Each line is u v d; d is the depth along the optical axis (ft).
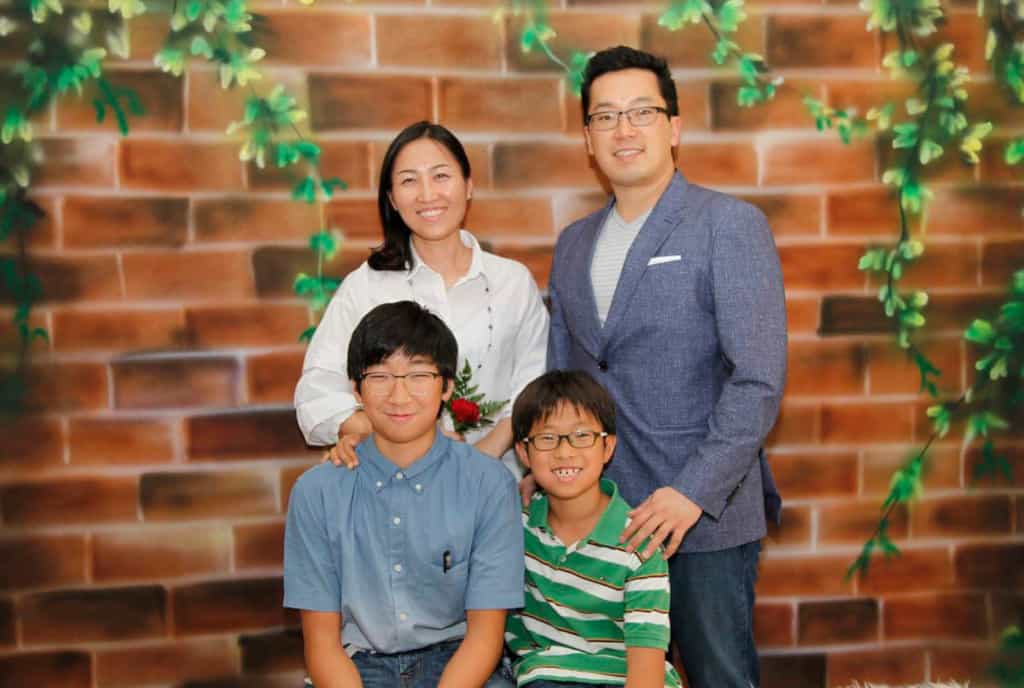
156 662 7.00
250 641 7.07
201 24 6.68
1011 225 7.34
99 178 6.70
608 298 5.60
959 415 7.41
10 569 6.83
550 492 5.09
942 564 7.50
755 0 7.03
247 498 7.00
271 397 6.97
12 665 6.88
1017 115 7.26
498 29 6.88
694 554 5.33
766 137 7.12
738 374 5.01
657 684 4.81
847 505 7.40
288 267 6.89
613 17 6.95
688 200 5.42
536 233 7.04
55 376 6.78
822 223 7.22
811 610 7.45
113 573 6.93
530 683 5.11
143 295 6.80
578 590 5.11
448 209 5.74
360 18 6.77
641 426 5.39
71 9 6.60
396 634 5.06
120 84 6.66
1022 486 7.50
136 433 6.88
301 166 6.84
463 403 5.71
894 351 7.34
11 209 6.64
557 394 5.03
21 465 6.79
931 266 7.32
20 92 6.61
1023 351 7.38
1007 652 7.54
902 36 7.14
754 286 5.07
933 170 7.25
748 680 5.46
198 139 6.75
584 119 5.73
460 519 5.04
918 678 7.51
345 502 5.04
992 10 7.18
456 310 5.99
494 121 6.93
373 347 4.88
